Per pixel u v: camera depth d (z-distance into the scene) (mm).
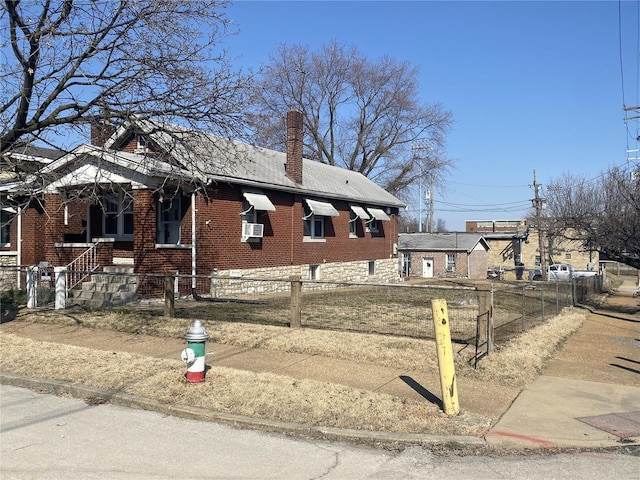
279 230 21109
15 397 7051
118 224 17703
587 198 25828
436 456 5121
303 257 22688
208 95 11414
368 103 45312
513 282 36938
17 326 11617
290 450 5223
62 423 5977
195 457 5000
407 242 49469
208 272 17469
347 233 26453
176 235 17281
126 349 9469
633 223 18406
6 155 11664
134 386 7078
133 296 14922
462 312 14609
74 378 7500
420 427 5699
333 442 5473
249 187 19297
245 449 5230
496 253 58438
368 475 4652
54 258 16562
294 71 43062
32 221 18297
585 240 21656
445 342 6148
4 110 10969
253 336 10102
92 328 11312
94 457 4965
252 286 19469
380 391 7008
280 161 24391
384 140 45750
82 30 10695
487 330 8969
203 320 11852
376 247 29562
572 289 19891
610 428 5797
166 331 10805
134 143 16203
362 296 18812
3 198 16734
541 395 7035
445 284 31391
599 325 14609
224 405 6352
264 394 6684
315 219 24203
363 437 5469
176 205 17312
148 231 15445
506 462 4980
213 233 17688
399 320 12523
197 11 11070
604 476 4660
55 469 4668
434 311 6207
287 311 13828
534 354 9180
